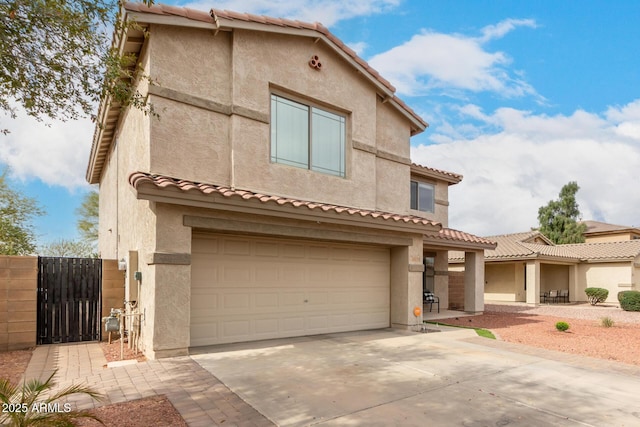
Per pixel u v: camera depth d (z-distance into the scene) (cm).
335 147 1184
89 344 948
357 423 501
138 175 768
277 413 526
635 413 555
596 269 2788
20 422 369
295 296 1055
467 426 500
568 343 1094
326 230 1047
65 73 632
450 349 959
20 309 898
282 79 1055
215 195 810
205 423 486
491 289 2995
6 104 641
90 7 621
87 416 405
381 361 817
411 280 1252
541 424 512
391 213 1324
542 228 4309
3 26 555
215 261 922
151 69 853
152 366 725
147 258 818
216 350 865
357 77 1238
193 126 903
